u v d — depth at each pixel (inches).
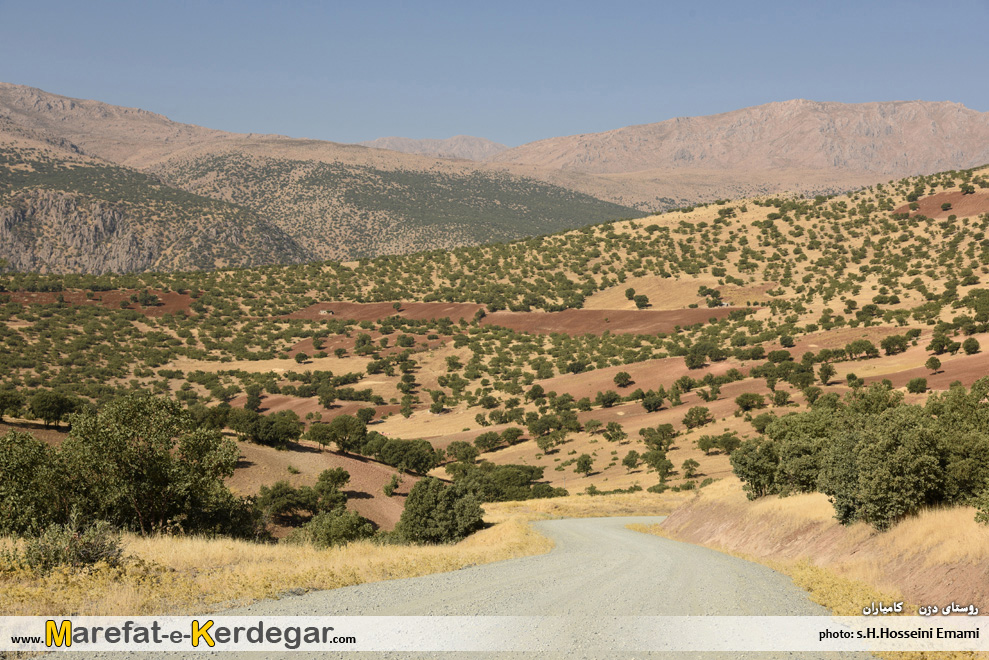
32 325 7810.0
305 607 427.2
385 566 649.0
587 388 5812.0
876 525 738.2
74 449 878.4
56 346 7066.9
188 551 615.2
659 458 3590.1
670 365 5866.1
